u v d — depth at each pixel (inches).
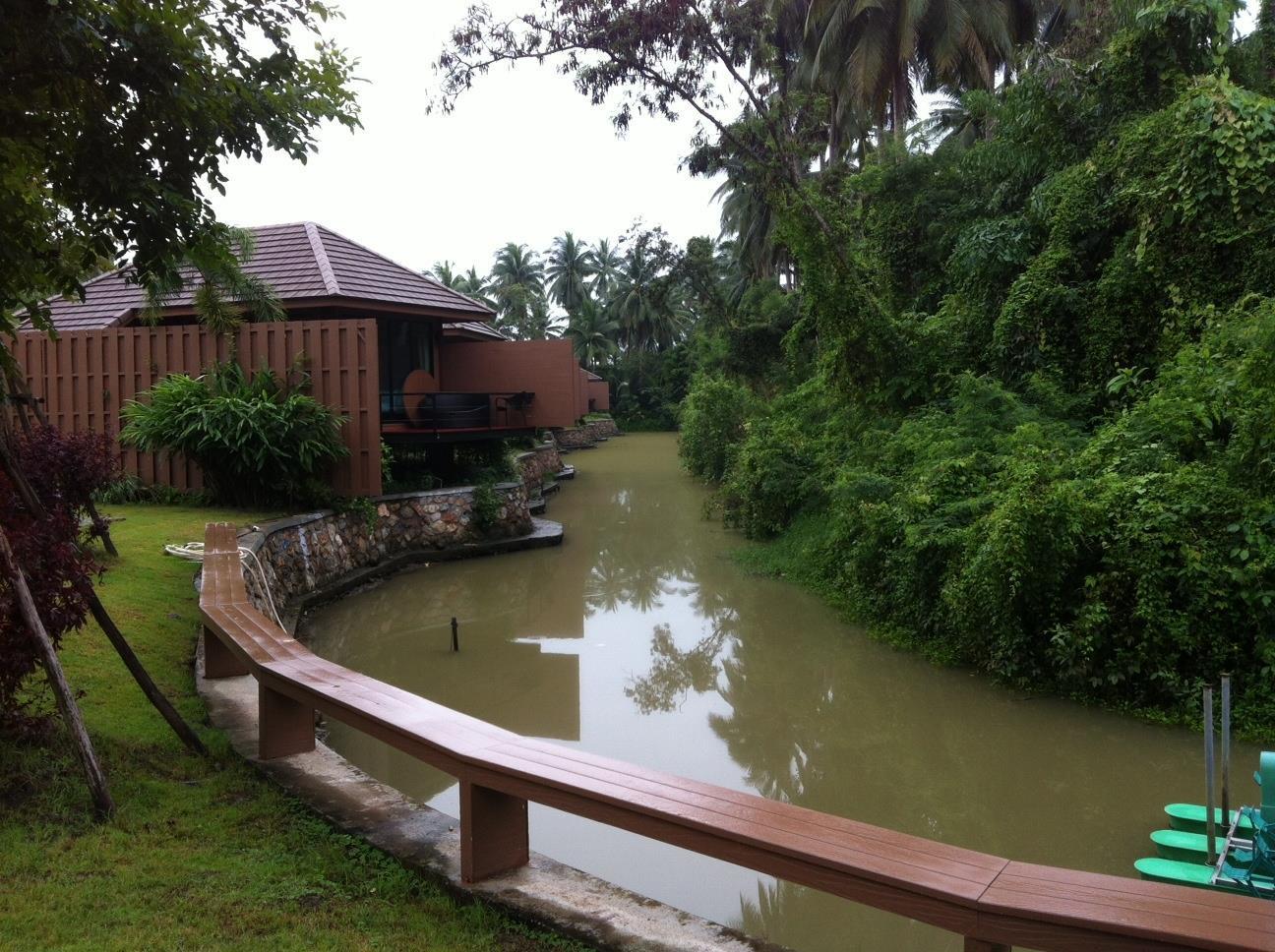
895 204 665.6
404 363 705.0
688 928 130.6
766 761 273.7
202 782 182.7
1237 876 173.3
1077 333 470.0
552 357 737.6
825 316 548.1
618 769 136.7
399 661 379.9
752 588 502.3
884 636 382.9
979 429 427.2
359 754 273.7
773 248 1216.8
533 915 133.3
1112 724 287.3
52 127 170.1
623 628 436.1
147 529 450.3
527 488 826.8
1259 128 395.2
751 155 572.1
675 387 2385.6
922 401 534.3
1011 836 221.0
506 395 716.7
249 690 248.2
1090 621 294.5
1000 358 493.4
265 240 698.8
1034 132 543.2
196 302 540.7
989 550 312.0
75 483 293.6
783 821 116.3
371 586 516.4
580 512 850.8
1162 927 85.1
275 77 187.3
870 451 504.1
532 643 410.3
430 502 597.3
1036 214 512.1
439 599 495.8
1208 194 403.2
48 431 290.5
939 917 96.5
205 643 258.4
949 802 243.0
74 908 126.0
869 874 101.4
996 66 952.3
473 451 716.7
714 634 417.7
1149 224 426.6
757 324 995.9
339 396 546.3
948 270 604.7
